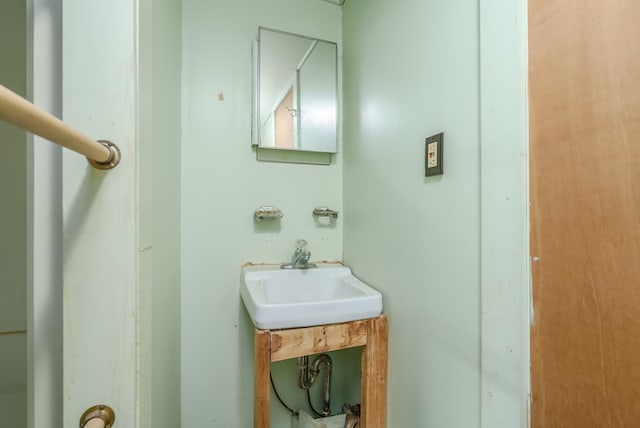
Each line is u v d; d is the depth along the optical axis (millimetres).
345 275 1274
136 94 527
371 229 1118
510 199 545
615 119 395
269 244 1305
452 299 701
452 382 698
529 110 513
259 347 850
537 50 498
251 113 1269
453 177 700
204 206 1205
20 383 1033
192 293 1189
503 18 552
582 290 437
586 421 432
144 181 580
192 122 1186
